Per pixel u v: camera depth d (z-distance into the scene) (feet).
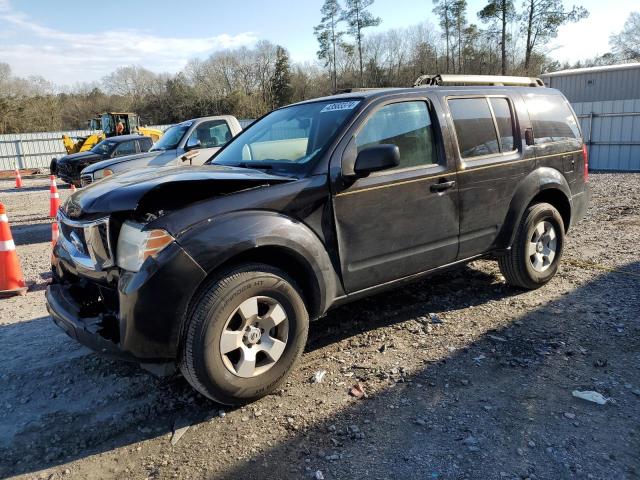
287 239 10.30
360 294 12.13
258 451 8.95
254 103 191.52
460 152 13.60
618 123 50.93
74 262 10.66
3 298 17.98
